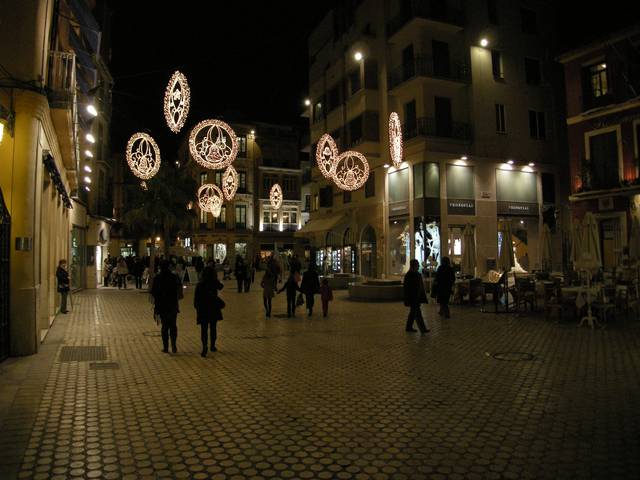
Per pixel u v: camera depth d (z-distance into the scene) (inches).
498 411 233.5
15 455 181.6
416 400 252.5
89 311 655.1
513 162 1187.9
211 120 634.8
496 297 623.5
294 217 2369.6
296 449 188.4
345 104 1336.1
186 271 1237.7
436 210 1098.7
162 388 277.1
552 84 1268.5
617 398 252.5
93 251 1106.1
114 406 243.0
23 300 366.0
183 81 434.6
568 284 669.9
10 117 347.6
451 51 1148.5
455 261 1107.3
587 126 952.9
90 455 182.4
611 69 912.3
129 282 1355.8
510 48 1218.6
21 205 366.0
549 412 231.1
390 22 1201.4
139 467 172.1
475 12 1174.3
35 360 349.4
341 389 274.7
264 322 558.3
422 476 164.4
